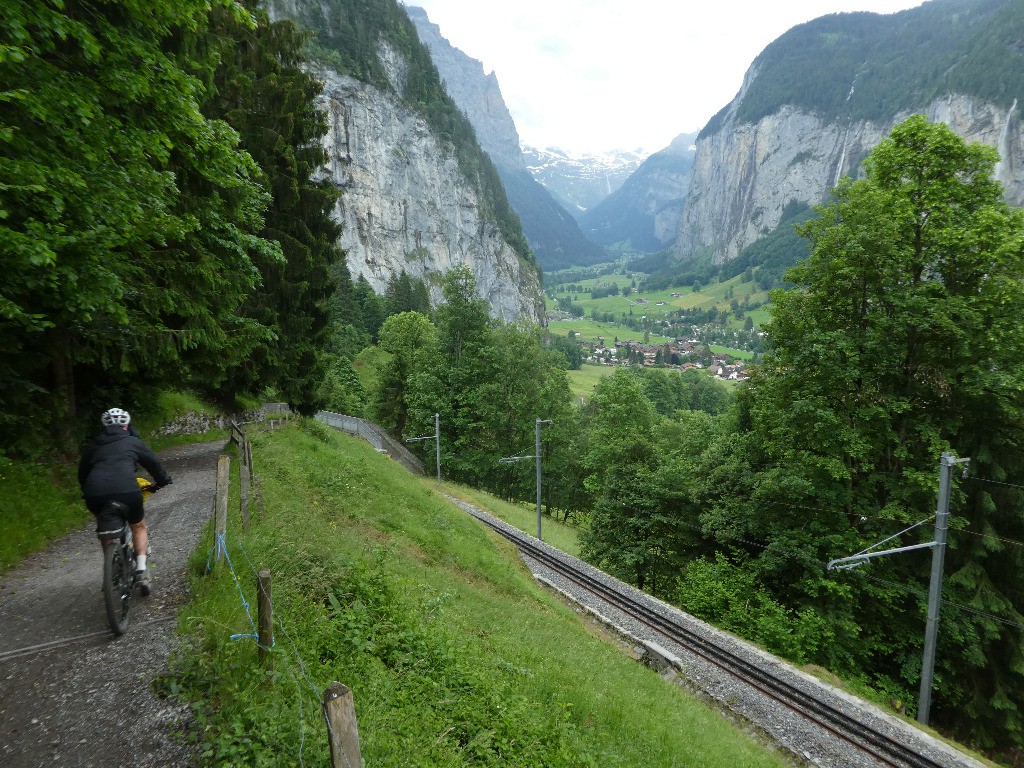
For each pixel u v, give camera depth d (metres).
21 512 8.54
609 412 42.84
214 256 13.53
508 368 50.16
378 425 66.12
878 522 19.86
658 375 110.06
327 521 12.13
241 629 5.26
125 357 12.31
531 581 20.78
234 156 9.91
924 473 18.11
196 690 4.54
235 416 23.77
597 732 7.70
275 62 21.42
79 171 7.55
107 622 5.80
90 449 5.64
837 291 20.56
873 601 20.33
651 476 30.78
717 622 22.33
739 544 24.98
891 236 18.55
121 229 8.47
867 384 19.25
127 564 5.70
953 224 18.62
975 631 18.03
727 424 32.12
